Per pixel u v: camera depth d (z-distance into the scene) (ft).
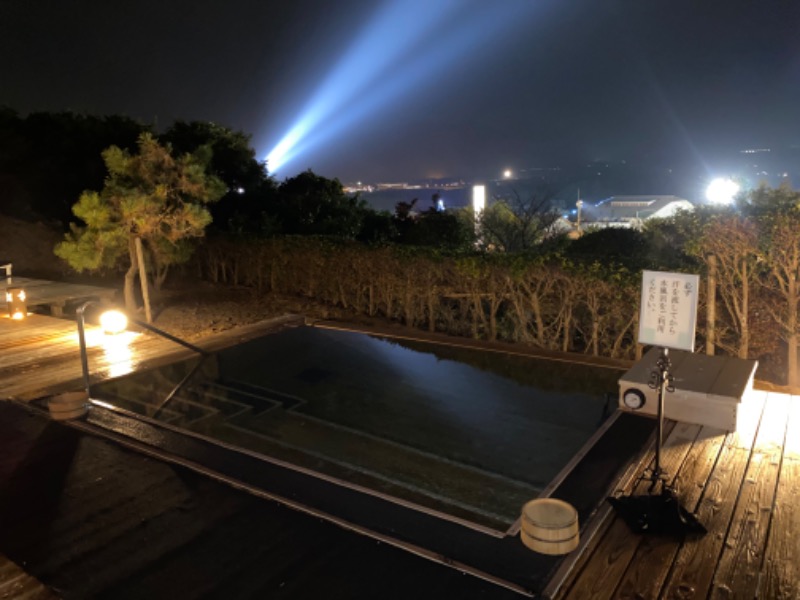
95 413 15.48
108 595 8.63
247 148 46.39
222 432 15.55
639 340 10.52
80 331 16.30
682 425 13.80
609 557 9.05
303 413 16.79
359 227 44.47
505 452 14.30
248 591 8.64
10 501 11.29
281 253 32.07
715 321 18.22
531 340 22.66
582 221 51.78
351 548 9.57
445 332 25.22
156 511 10.84
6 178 43.62
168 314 27.94
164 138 43.96
